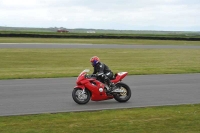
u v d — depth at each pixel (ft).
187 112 33.50
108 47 147.43
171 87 49.90
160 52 128.98
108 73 38.65
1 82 53.52
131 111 33.68
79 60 97.55
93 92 37.93
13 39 191.62
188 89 48.44
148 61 97.40
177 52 130.11
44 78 58.65
